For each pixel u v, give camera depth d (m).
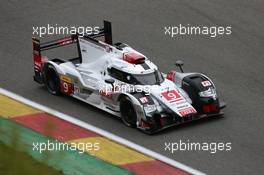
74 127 49.09
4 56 64.94
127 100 48.34
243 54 66.94
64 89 54.97
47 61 55.97
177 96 49.19
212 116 51.41
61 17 74.50
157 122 47.91
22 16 74.25
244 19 74.56
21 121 50.00
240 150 46.38
